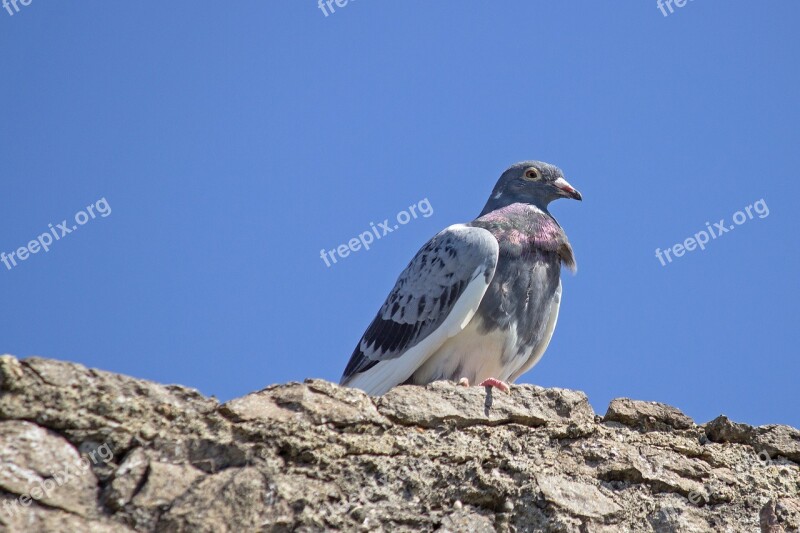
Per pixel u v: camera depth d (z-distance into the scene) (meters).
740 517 13.48
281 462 11.80
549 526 12.46
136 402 11.60
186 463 11.42
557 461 13.23
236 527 11.14
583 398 13.98
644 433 14.10
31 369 11.29
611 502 13.02
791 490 14.06
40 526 10.41
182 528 10.91
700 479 13.73
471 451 12.85
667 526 13.04
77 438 11.14
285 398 12.42
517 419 13.49
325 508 11.67
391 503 12.04
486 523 12.30
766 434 14.59
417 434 12.83
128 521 10.79
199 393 12.01
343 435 12.36
